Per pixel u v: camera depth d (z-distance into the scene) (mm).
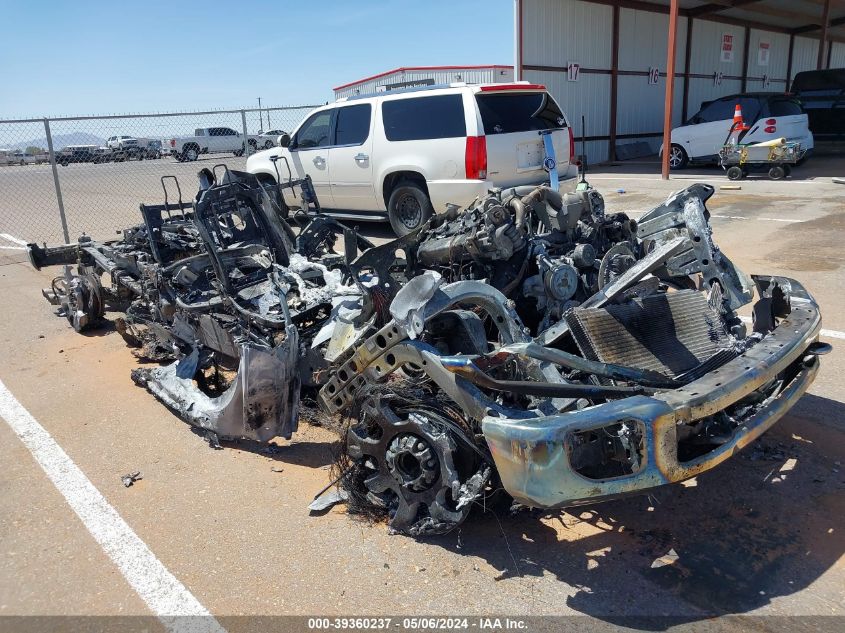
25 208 16125
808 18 25953
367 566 3002
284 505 3531
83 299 6441
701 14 22500
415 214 9516
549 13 18562
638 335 3379
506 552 3053
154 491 3711
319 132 10609
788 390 3158
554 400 3018
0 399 5059
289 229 5391
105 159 18359
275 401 3898
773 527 3123
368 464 3336
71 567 3078
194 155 20062
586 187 4641
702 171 17078
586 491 2531
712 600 2680
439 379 2969
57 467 4008
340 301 4227
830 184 13547
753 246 8625
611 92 20969
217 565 3049
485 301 3273
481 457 3025
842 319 5773
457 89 8688
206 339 4898
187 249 5730
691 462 2648
